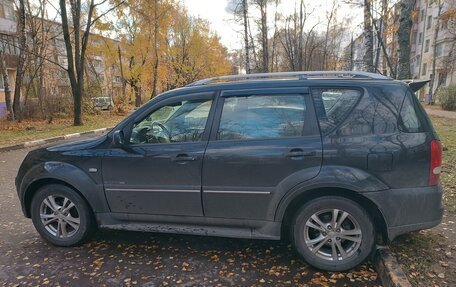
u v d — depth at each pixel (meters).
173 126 3.44
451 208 4.30
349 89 3.07
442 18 24.45
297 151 2.99
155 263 3.36
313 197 3.07
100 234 4.09
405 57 9.14
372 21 10.77
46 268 3.31
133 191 3.46
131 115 3.57
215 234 3.31
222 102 3.32
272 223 3.15
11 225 4.50
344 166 2.92
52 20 21.34
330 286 2.87
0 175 7.59
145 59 30.12
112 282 3.03
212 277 3.07
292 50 32.16
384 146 2.89
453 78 32.88
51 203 3.77
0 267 3.36
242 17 25.75
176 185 3.33
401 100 2.98
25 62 21.61
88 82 25.78
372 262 3.21
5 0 25.08
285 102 3.16
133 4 23.69
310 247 3.10
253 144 3.13
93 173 3.56
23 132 15.36
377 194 2.89
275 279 3.00
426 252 3.23
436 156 2.91
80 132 14.93
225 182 3.19
